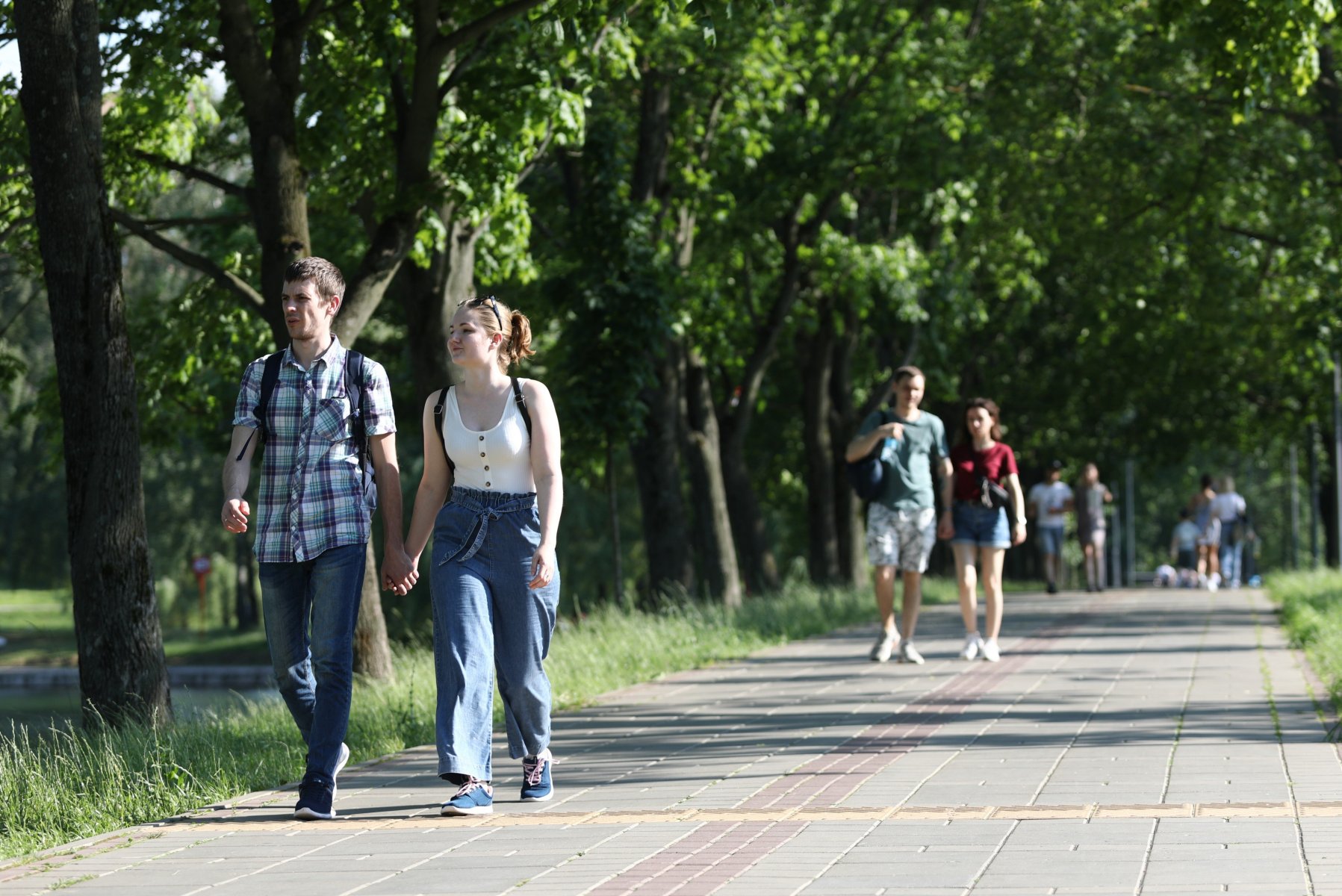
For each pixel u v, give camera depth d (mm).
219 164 46062
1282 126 65688
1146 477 119125
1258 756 19625
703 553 64062
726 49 58500
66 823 17438
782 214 68438
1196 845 14133
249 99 32469
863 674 32469
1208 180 66312
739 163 65750
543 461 17625
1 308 90938
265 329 47906
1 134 32688
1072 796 17047
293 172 32688
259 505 17891
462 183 35594
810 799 17500
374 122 38625
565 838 15672
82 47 25047
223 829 16859
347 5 34312
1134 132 65812
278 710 26984
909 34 66188
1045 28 67438
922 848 14469
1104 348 103625
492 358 17688
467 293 40062
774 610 48344
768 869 13797
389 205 34469
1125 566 187250
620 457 93250
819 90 67500
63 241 25203
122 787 18828
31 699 74188
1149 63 66812
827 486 77875
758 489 109188
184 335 48469
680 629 40094
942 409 101938
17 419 54594
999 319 97750
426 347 39531
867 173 66875
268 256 32625
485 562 17609
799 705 27188
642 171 59656
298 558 17578
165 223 39375
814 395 77125
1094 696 27297
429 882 13781
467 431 17609
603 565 101750
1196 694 27219
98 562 25250
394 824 16859
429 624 66625
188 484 134375
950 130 65500
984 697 27516
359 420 17922
